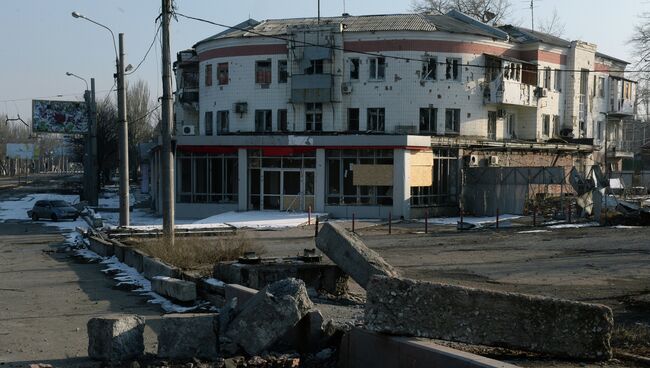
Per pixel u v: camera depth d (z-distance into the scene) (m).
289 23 45.84
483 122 42.56
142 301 13.61
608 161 56.88
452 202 39.12
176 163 40.12
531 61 46.25
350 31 41.25
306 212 37.31
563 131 49.16
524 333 7.14
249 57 43.25
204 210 39.50
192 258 17.48
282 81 42.88
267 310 8.35
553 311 7.15
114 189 88.06
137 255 18.16
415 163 36.38
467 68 41.75
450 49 41.44
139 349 8.52
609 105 55.19
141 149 61.31
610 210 30.83
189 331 8.41
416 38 40.78
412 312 7.21
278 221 33.16
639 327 9.56
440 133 41.19
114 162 84.19
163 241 19.03
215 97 44.59
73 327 10.97
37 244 28.41
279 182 38.12
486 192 37.59
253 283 13.50
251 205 38.53
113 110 75.81
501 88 42.28
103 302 13.49
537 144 43.34
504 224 30.80
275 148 37.59
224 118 44.59
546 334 7.13
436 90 41.12
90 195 50.25
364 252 11.15
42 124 59.28
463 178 38.91
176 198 40.09
